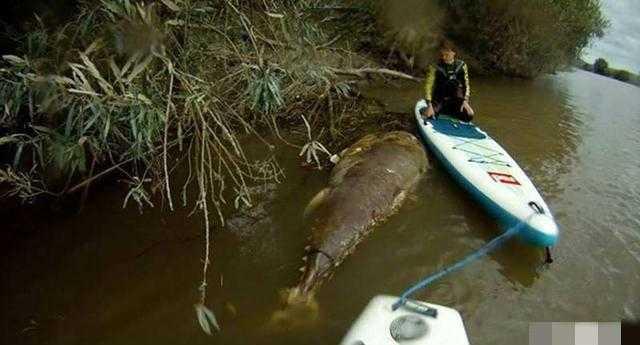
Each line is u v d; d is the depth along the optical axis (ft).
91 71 10.62
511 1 40.32
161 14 12.76
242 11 14.37
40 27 13.15
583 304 14.35
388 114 26.45
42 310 12.46
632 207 20.49
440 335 9.87
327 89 20.65
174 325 12.37
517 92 39.86
